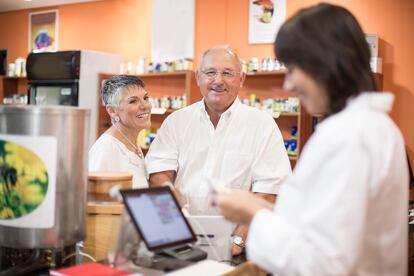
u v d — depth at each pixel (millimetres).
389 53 4863
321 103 1202
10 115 1456
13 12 7898
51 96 6133
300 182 1115
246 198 1295
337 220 1024
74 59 5875
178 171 2604
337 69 1138
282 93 5379
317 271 1031
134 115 2549
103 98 2650
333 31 1146
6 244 1512
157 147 2633
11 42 7945
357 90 1165
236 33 5758
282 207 1157
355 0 5016
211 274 1363
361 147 1063
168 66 5914
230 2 5793
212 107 2500
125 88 2541
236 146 2498
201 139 2551
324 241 1033
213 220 1766
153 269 1440
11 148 1466
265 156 2479
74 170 1507
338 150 1061
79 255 1738
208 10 5945
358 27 1188
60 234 1493
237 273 1369
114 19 6801
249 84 5570
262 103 5371
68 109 1479
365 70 1184
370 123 1116
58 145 1464
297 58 1164
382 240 1179
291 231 1094
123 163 2455
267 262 1109
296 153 5039
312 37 1146
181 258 1493
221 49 2479
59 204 1483
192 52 6020
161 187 1562
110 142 2432
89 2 7039
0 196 1501
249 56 5676
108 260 1518
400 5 4809
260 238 1124
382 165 1113
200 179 2520
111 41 6836
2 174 1487
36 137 1449
